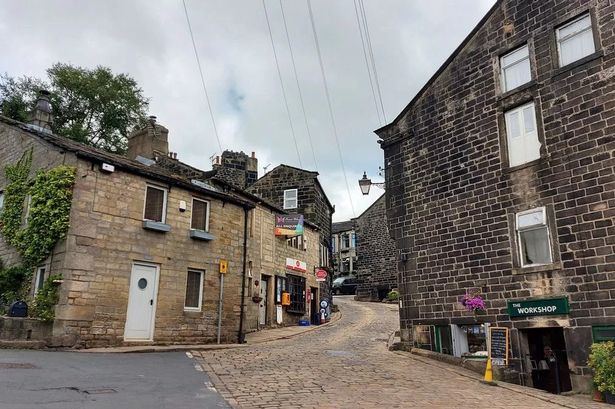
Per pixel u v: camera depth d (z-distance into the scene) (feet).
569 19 42.91
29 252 47.06
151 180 52.44
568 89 41.86
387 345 55.88
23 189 52.54
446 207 50.24
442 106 52.49
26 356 36.42
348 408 25.58
